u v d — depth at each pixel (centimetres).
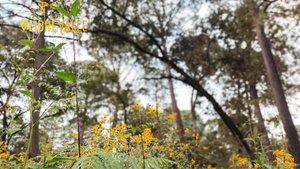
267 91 1005
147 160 180
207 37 856
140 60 931
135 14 768
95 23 627
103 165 150
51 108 150
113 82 979
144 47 843
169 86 988
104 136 216
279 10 735
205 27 838
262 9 746
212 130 1049
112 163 155
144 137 194
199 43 854
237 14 760
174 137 336
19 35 391
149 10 809
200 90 812
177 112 915
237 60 878
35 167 131
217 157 791
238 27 792
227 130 977
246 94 1066
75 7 165
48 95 166
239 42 915
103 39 730
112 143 212
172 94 962
